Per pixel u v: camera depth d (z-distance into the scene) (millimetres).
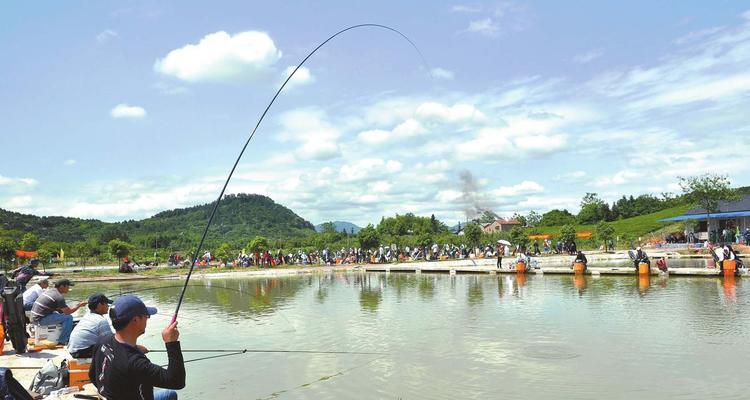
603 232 59594
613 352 12195
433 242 61750
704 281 26125
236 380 10727
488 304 20203
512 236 61812
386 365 11617
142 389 4555
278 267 47062
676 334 13805
